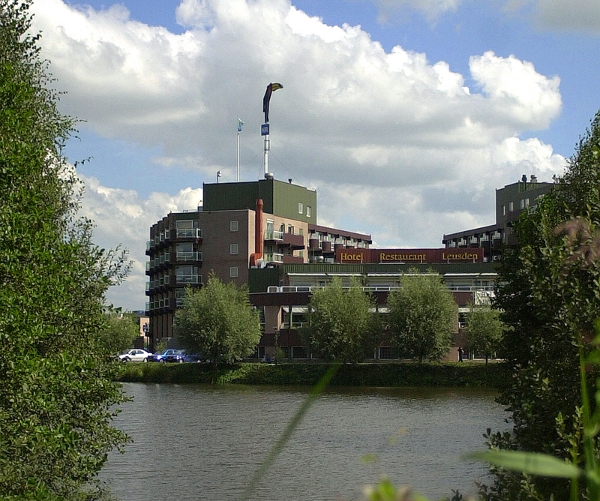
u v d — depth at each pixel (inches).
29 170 594.6
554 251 509.7
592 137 1213.1
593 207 511.2
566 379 509.0
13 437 553.0
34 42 839.7
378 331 3139.8
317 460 1277.1
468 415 1907.0
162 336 4726.9
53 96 881.5
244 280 4372.5
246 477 1143.6
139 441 1499.8
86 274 775.1
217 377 3223.4
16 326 535.2
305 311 3297.2
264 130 4899.1
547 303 510.0
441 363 3058.6
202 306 3299.7
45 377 572.1
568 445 408.2
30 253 573.3
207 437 1556.3
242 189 4864.7
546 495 455.8
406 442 1459.2
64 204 822.5
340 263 4306.1
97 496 862.5
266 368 3193.9
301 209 5103.3
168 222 4576.8
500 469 449.7
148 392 2706.7
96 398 764.0
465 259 4338.1
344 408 2103.8
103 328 774.5
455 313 3179.1
